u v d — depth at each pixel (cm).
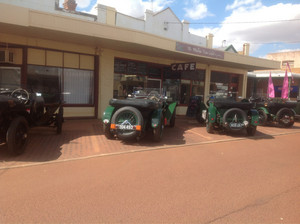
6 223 283
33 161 504
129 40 930
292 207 345
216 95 1027
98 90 1073
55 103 771
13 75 916
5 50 871
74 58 1014
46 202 335
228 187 407
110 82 1102
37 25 762
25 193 360
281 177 463
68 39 926
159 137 692
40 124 691
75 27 822
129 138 627
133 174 451
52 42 951
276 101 1130
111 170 468
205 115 903
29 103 611
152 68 1279
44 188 379
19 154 538
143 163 517
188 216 312
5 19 719
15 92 620
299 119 1391
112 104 675
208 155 597
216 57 1269
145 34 970
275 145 739
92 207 326
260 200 363
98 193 368
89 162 511
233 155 607
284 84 1585
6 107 493
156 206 334
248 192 390
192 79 1443
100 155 558
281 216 320
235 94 1727
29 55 916
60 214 306
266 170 501
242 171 489
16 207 319
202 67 1468
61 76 991
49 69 963
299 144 765
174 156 576
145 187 395
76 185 394
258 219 311
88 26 844
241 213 324
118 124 630
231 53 1344
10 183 394
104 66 1077
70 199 346
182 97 1411
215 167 508
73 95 1030
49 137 712
